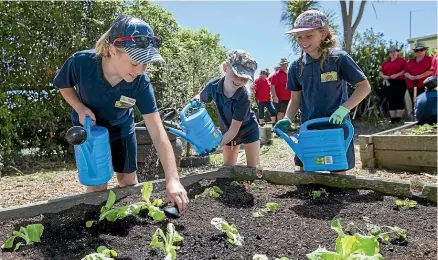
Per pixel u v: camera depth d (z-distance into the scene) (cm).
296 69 309
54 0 696
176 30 945
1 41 642
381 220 212
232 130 320
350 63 282
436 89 621
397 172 465
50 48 697
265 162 582
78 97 245
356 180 262
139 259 167
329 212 226
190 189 271
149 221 212
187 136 291
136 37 193
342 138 266
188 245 181
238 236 186
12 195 425
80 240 190
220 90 328
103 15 758
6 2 650
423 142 454
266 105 1134
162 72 802
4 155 630
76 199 229
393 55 992
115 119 253
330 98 295
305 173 278
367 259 145
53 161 676
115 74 222
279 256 170
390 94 1011
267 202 249
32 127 683
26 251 178
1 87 641
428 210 224
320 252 151
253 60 313
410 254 172
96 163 223
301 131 274
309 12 283
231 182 291
